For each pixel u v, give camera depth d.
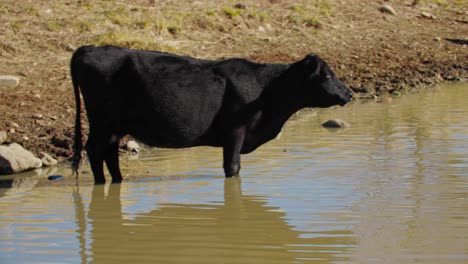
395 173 14.68
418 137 18.02
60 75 21.81
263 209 12.54
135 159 16.89
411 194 13.19
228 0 29.80
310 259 10.14
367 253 10.25
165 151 17.64
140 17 26.17
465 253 10.19
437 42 30.34
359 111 21.78
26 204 13.15
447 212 12.09
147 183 14.63
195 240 11.01
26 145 17.25
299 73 15.36
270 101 15.32
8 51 22.98
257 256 10.30
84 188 14.36
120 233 11.38
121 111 14.53
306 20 29.70
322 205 12.63
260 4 30.72
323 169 15.16
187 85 14.66
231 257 10.27
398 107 22.19
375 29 31.05
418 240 10.74
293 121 20.62
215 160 16.62
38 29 24.33
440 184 13.81
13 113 18.95
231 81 14.96
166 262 10.10
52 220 12.11
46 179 15.22
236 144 14.98
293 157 16.30
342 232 11.20
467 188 13.51
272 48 26.77
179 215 12.31
